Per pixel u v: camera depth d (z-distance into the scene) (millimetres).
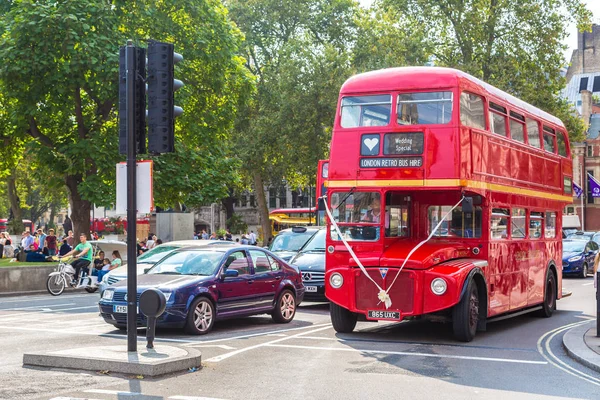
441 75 13969
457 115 13742
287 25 62125
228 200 68125
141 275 15359
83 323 16500
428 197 15078
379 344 13398
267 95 58656
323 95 53781
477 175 14367
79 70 29219
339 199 14469
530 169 18000
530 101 50156
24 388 9023
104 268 27891
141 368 9781
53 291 26703
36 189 80062
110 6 30391
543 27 51062
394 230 14516
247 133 57812
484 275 14547
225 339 13922
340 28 61344
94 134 31375
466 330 13727
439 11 52562
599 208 91688
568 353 12367
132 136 10633
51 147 32781
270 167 60438
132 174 10625
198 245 17719
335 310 14789
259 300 16141
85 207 33969
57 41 29047
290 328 15805
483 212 14852
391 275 13688
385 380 9883
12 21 29344
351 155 14391
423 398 8773
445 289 13312
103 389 9000
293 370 10523
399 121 14070
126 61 10695
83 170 31531
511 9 51594
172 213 35594
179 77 33719
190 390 9000
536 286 18266
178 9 33875
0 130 34969
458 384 9711
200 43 33781
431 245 14375
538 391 9320
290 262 20797
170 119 10633
